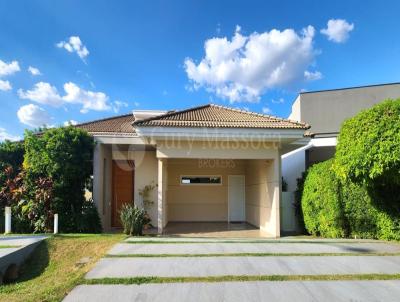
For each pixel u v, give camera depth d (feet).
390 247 25.31
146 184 44.62
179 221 51.52
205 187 52.60
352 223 31.27
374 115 23.79
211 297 14.55
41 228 34.06
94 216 36.06
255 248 24.81
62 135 35.60
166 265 19.54
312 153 58.54
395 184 26.20
